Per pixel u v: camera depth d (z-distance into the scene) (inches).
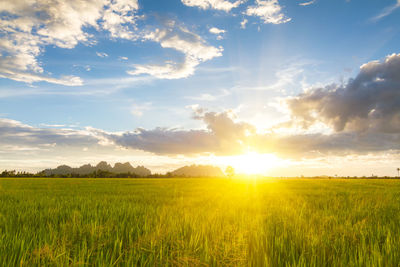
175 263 119.5
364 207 356.2
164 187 1017.5
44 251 126.0
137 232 179.3
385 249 143.7
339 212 306.2
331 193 688.4
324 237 168.7
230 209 330.6
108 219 228.7
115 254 138.6
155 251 136.5
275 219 239.1
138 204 386.9
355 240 167.6
